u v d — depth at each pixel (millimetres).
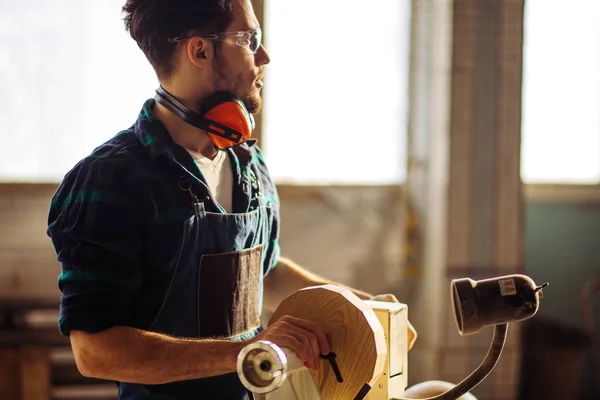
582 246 4762
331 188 4551
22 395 3871
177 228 1374
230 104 1415
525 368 4289
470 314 1119
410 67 4527
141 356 1265
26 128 4074
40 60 4047
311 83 4488
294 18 4434
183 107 1428
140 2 1443
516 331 4152
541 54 4645
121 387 1458
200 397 1438
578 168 4750
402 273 4531
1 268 4082
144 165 1371
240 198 1525
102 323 1281
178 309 1396
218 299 1431
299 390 1151
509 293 1128
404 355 1331
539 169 4730
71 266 1312
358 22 4488
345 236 4574
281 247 4508
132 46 4098
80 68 4078
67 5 4035
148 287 1389
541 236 4742
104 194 1321
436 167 4250
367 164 4586
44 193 4109
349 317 1202
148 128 1401
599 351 4570
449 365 4125
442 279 4156
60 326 1296
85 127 4117
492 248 4172
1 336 3920
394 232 4602
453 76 4094
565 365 4254
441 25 4195
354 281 4570
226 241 1436
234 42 1428
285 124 4488
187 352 1261
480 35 4090
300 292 1251
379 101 4551
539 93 4676
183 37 1408
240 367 1024
